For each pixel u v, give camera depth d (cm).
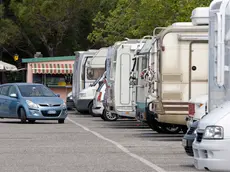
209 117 2305
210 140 2234
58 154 2989
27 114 5153
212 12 2748
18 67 10131
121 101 4725
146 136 3956
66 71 8219
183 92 3653
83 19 10075
